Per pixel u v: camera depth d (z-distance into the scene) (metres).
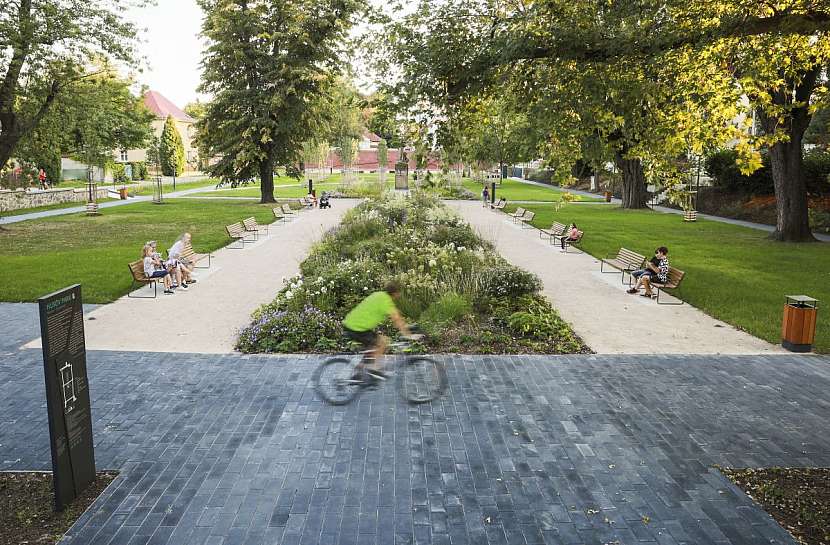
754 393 8.48
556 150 7.38
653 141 7.48
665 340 11.06
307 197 40.31
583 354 10.11
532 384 8.68
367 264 14.09
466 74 7.25
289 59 39.47
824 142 30.22
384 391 8.32
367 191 49.09
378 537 5.14
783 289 15.29
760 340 11.15
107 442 6.83
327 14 39.84
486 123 7.95
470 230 20.94
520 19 7.23
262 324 10.66
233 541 5.08
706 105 7.20
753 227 29.44
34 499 5.74
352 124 73.06
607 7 7.47
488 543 5.08
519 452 6.65
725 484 6.05
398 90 7.30
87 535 5.16
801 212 24.45
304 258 19.50
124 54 26.62
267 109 39.81
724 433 7.20
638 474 6.23
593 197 51.34
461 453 6.61
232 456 6.51
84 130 29.11
